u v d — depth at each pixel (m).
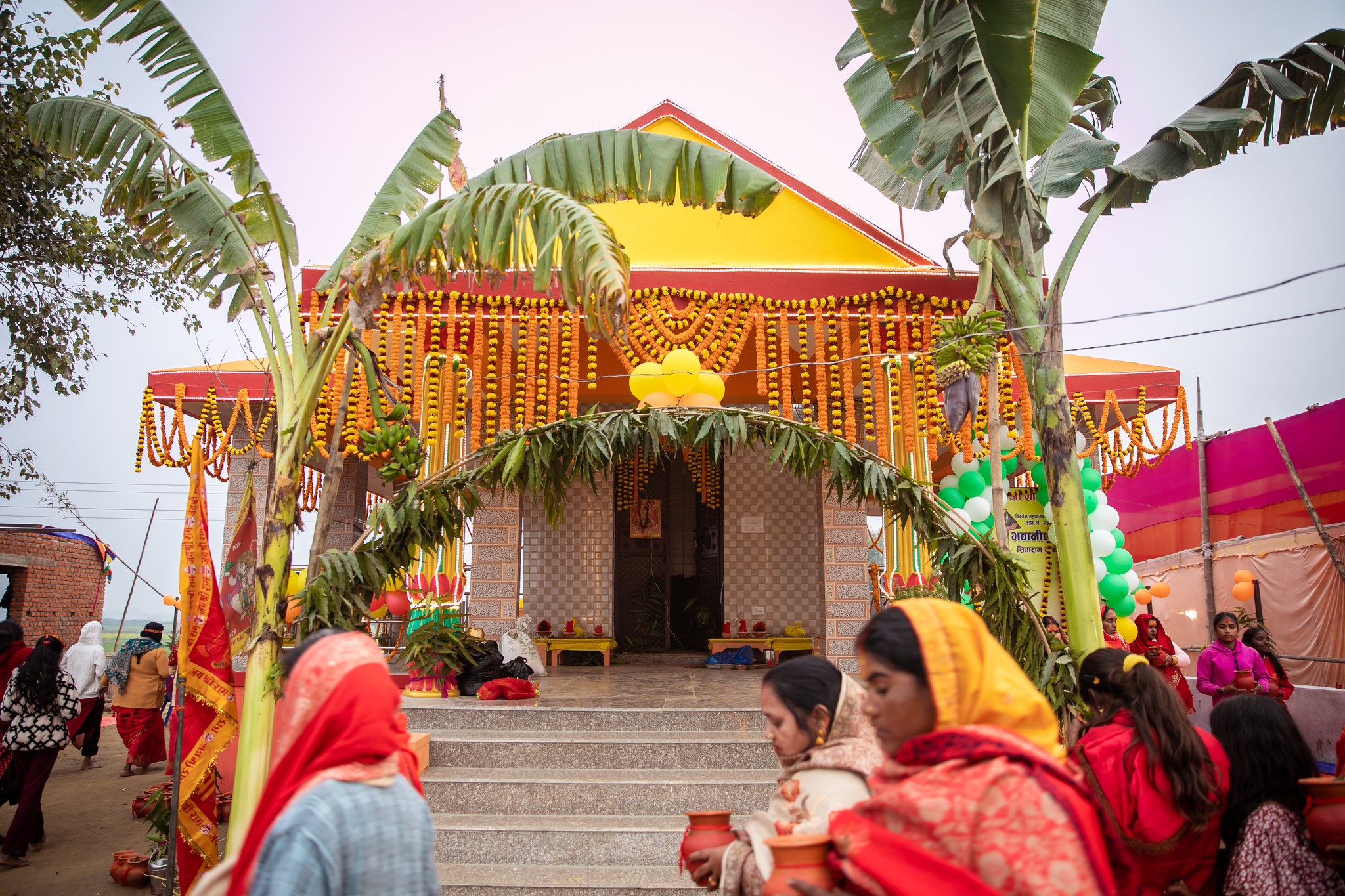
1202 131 5.98
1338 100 6.16
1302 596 9.65
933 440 6.33
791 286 6.88
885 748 1.59
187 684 5.09
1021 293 6.05
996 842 1.35
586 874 4.57
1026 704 1.52
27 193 9.27
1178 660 7.66
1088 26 5.57
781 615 10.89
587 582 10.99
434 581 8.26
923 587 7.79
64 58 8.98
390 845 1.81
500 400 6.76
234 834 4.40
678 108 8.72
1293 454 9.98
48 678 6.25
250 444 7.30
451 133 5.48
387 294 6.39
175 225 5.12
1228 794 2.69
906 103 6.68
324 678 1.94
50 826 6.97
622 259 4.44
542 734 5.98
